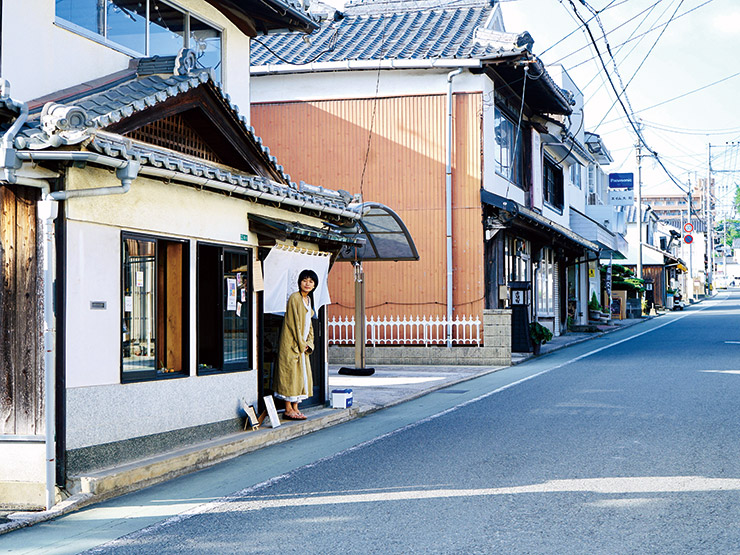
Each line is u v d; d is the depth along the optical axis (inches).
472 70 783.7
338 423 446.0
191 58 344.2
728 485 268.8
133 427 311.1
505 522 228.5
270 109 831.7
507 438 364.5
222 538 224.4
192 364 351.3
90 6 349.1
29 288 274.7
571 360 776.3
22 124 262.8
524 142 982.4
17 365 274.7
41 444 270.8
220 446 344.8
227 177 351.3
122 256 307.9
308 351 431.2
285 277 427.5
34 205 275.7
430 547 207.3
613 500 251.1
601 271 1665.8
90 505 271.6
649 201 5462.6
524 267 997.2
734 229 5880.9
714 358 737.6
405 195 798.5
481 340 772.0
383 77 805.9
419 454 335.9
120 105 288.8
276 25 483.2
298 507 256.1
